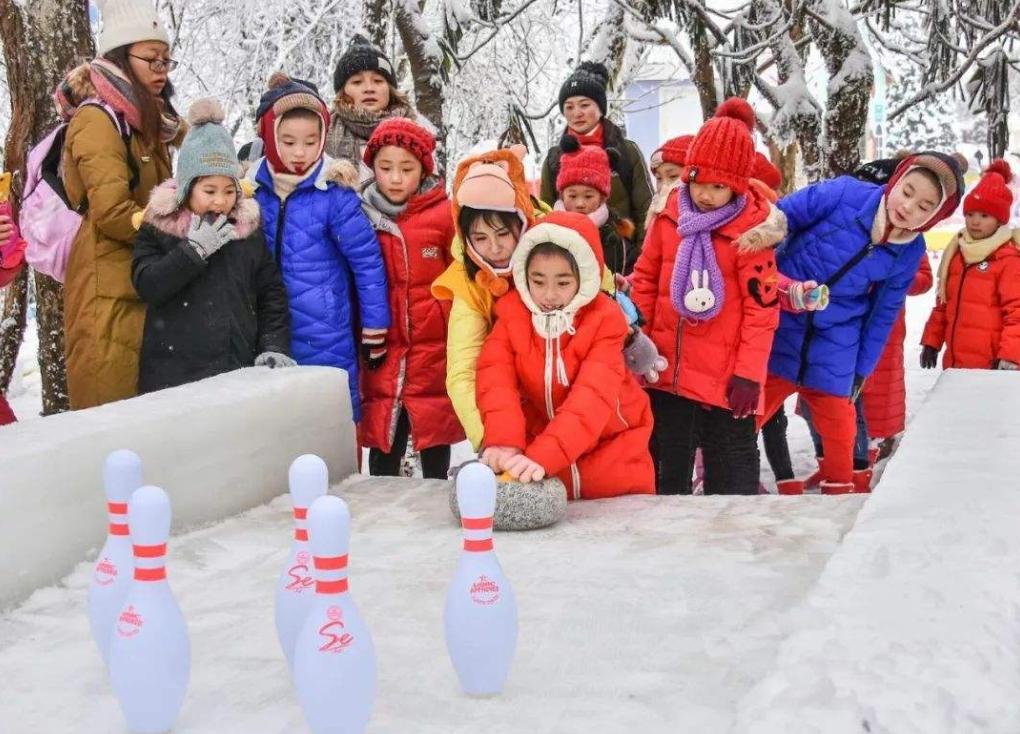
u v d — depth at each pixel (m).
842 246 4.90
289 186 4.76
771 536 3.43
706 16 8.53
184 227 4.35
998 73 9.20
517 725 2.12
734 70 9.70
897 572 2.29
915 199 4.62
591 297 3.73
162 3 9.86
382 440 5.00
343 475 4.57
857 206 4.87
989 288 6.80
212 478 3.83
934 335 7.24
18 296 7.55
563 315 3.73
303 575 2.33
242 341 4.53
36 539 3.11
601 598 2.88
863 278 4.92
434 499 4.20
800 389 5.27
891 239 4.80
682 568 3.13
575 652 2.51
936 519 2.62
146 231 4.38
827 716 1.71
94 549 3.35
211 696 2.31
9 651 2.67
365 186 5.02
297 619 2.32
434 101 7.98
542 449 3.63
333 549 1.97
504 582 2.28
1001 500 2.77
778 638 2.56
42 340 6.38
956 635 1.97
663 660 2.45
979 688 1.81
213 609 2.91
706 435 4.84
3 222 4.06
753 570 3.09
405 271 4.92
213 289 4.46
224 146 4.34
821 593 2.20
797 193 5.10
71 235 4.62
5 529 3.00
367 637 1.99
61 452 3.21
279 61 8.85
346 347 4.88
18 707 2.31
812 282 4.52
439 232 4.96
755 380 4.49
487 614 2.23
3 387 7.68
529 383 3.88
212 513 3.84
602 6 11.88
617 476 4.02
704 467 4.92
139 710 2.10
